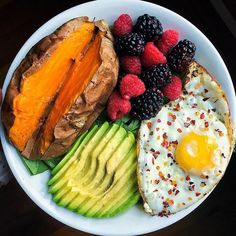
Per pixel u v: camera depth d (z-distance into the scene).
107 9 0.36
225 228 0.43
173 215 0.36
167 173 0.35
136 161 0.35
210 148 0.35
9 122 0.33
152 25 0.34
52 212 0.35
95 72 0.32
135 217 0.36
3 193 0.42
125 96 0.34
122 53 0.34
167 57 0.35
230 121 0.35
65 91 0.33
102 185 0.35
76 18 0.34
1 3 0.41
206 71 0.35
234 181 0.42
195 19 0.41
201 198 0.35
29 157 0.35
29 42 0.35
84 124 0.34
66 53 0.33
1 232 0.42
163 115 0.35
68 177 0.35
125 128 0.36
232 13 0.41
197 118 0.35
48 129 0.33
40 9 0.42
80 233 0.43
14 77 0.33
